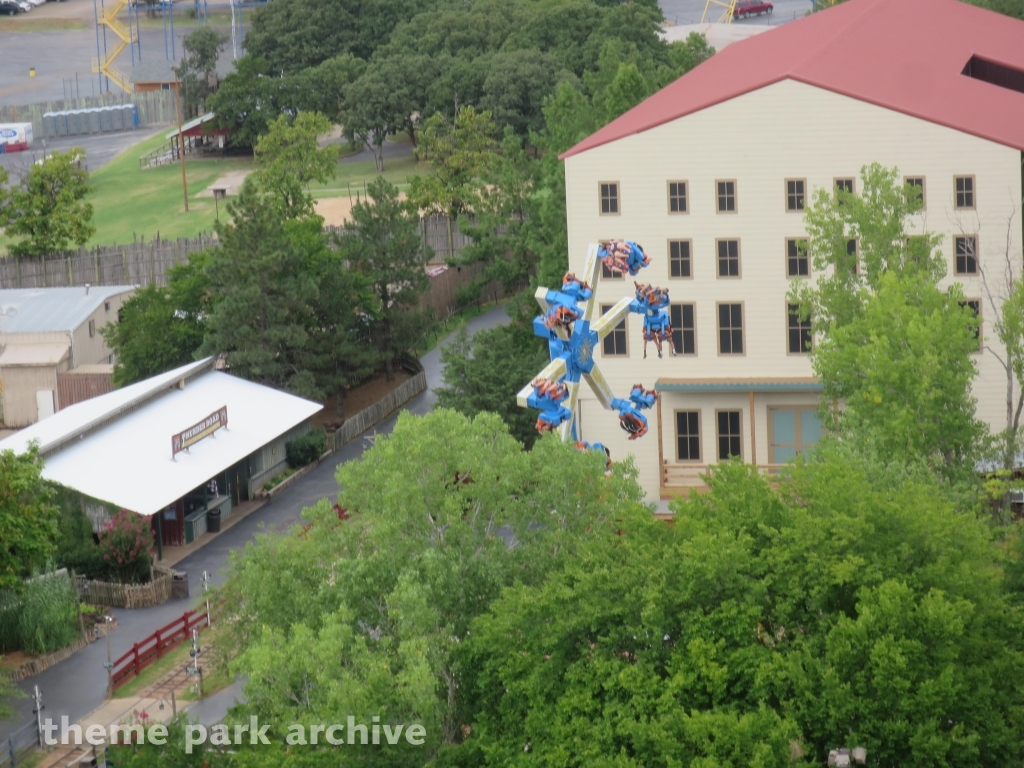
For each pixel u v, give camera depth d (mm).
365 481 48625
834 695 36594
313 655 40438
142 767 38031
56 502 69938
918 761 36438
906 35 89375
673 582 40062
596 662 39094
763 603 39875
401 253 96875
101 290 103500
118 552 67250
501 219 103250
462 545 45188
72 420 78750
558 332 53688
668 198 73250
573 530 46656
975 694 37594
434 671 41781
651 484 74938
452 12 194500
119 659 57938
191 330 91750
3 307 99938
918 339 55938
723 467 44688
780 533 41156
